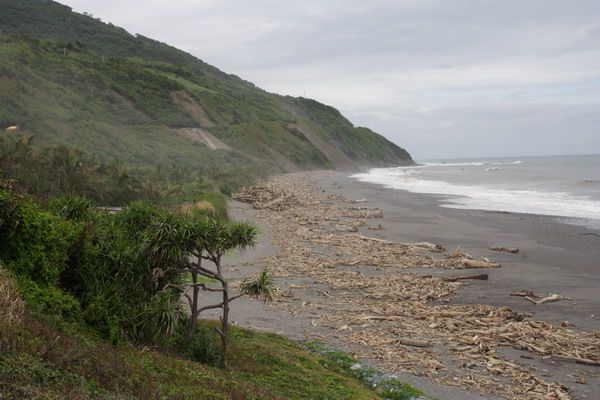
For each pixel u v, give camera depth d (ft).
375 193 208.64
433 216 134.51
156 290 32.89
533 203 161.79
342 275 68.49
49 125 215.31
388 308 53.26
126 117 285.23
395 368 36.70
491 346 41.68
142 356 27.22
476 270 72.49
